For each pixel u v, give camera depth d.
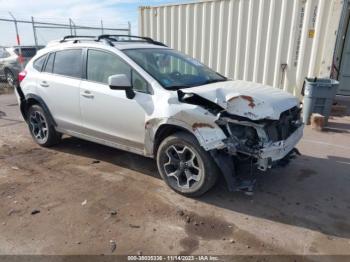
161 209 3.46
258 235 3.02
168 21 9.39
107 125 4.25
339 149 5.34
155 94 3.71
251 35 8.23
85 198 3.69
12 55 13.25
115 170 4.46
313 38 7.57
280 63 8.06
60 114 4.86
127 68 3.99
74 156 5.00
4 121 7.32
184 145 3.53
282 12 7.69
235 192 3.82
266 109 3.30
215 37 8.75
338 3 6.98
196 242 2.91
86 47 4.48
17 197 3.72
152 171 4.42
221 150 3.34
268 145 3.24
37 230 3.09
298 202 3.62
